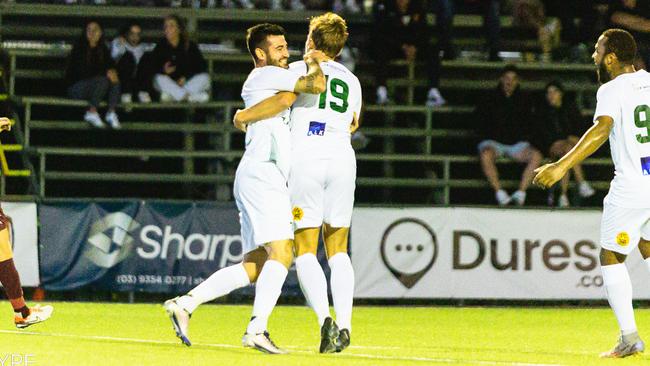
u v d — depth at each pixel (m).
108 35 65.75
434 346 30.42
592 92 64.50
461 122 62.88
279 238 26.61
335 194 27.83
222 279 27.47
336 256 28.03
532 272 49.59
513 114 56.00
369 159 57.88
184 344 27.95
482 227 49.31
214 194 58.44
